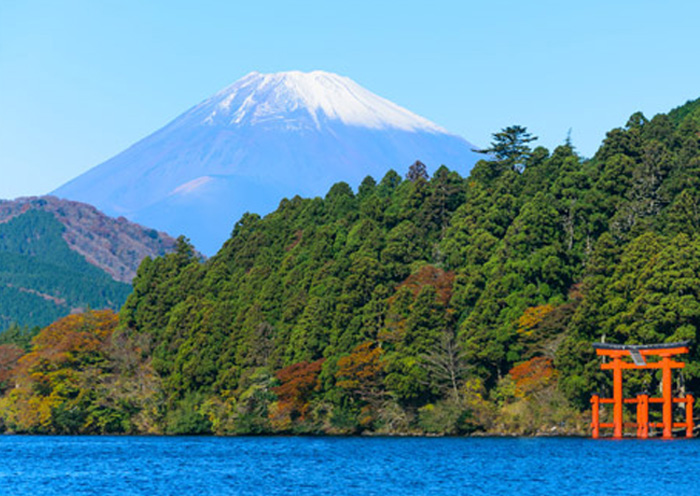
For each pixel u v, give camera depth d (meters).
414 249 170.50
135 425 163.25
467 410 135.38
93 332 181.25
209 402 156.62
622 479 88.44
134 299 186.38
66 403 163.88
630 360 127.06
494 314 142.75
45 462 111.31
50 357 169.00
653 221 152.12
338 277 163.62
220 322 164.25
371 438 136.38
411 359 139.00
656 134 184.88
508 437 131.62
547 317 137.25
